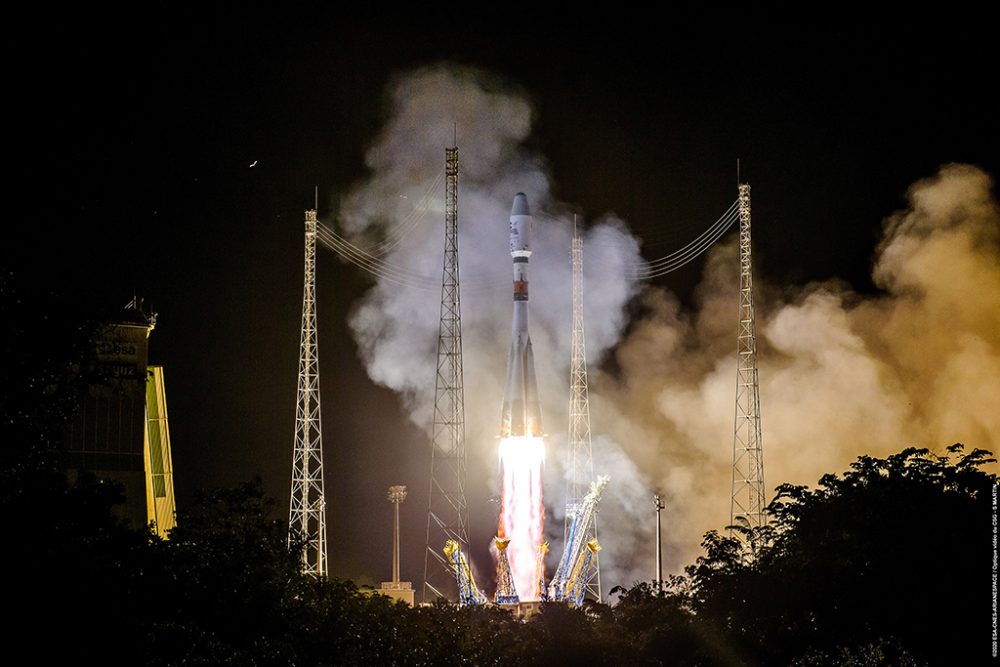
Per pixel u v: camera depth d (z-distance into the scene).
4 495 99.94
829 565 147.25
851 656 136.25
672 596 156.12
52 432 110.00
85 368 113.50
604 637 144.50
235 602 111.38
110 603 97.12
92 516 104.31
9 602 93.44
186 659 98.94
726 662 142.50
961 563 142.88
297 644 114.12
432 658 130.00
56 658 92.69
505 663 137.75
